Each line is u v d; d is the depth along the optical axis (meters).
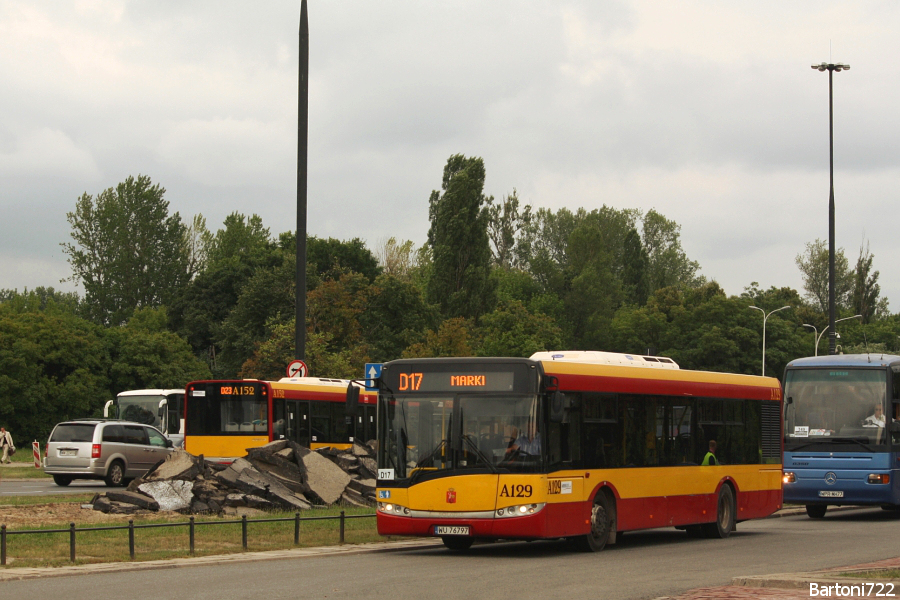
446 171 95.81
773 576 12.88
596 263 107.06
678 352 89.38
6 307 76.12
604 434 18.77
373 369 18.12
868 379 27.09
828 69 41.62
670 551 18.47
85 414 73.75
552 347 74.94
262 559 16.41
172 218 104.75
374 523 21.56
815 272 131.12
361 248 99.06
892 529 23.91
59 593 12.41
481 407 17.20
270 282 73.81
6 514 21.52
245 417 32.66
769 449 23.84
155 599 11.88
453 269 85.19
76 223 102.25
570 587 13.12
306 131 28.12
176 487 23.16
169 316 93.12
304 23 28.30
